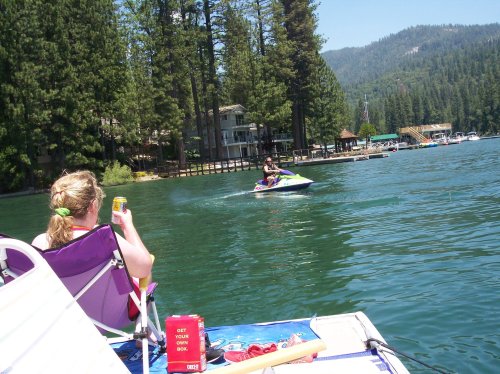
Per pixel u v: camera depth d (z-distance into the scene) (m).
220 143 57.00
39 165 46.78
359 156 51.22
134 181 43.91
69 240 3.20
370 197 15.99
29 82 38.97
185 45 51.72
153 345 3.84
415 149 82.12
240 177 36.75
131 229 3.52
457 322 5.06
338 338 3.59
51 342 2.10
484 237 8.64
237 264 8.38
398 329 5.05
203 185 30.70
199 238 11.34
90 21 43.66
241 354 3.44
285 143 74.00
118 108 44.50
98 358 2.39
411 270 6.98
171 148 58.94
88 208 3.35
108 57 44.41
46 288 2.24
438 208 12.45
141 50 48.41
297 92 59.53
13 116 39.25
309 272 7.42
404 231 9.85
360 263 7.66
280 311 5.89
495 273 6.49
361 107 180.00
